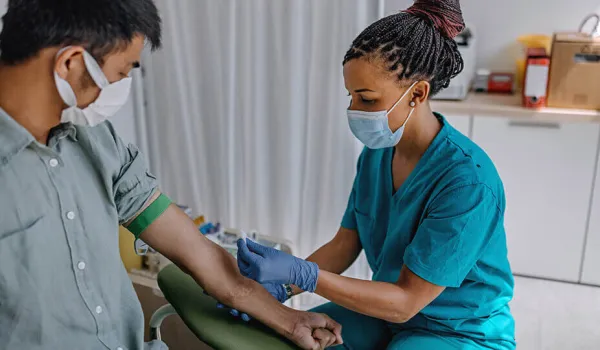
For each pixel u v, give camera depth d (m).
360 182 1.70
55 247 1.08
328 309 1.75
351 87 1.42
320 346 1.34
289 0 2.38
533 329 2.57
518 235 2.90
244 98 2.59
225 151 2.70
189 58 2.59
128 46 1.02
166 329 2.08
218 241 2.29
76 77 1.00
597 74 2.41
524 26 2.79
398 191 1.56
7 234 1.02
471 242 1.41
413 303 1.43
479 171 1.44
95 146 1.16
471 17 2.83
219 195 2.81
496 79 2.78
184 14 2.52
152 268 2.16
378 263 1.70
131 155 1.26
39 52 0.97
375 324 1.70
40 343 1.08
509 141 2.73
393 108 1.42
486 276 1.53
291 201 2.72
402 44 1.35
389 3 2.79
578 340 2.51
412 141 1.51
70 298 1.11
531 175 2.77
